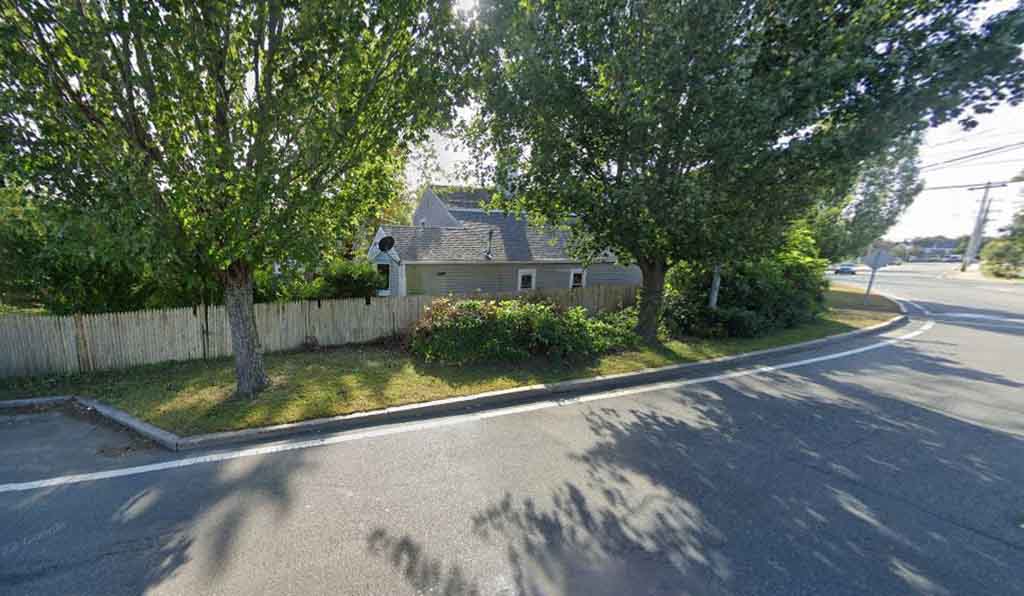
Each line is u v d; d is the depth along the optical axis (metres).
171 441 4.13
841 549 2.73
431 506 3.16
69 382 6.00
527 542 2.76
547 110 6.90
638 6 6.38
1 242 6.06
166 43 4.02
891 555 2.68
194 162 4.44
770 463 3.89
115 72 4.14
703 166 7.04
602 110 6.90
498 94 6.63
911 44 5.27
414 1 4.59
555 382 6.04
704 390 6.09
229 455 3.97
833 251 19.91
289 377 6.23
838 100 5.94
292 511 3.08
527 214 9.78
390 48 5.02
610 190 7.18
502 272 17.12
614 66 6.51
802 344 8.98
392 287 16.22
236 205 4.35
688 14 5.86
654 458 3.96
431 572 2.48
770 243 7.39
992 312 15.36
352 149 4.98
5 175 3.98
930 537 2.86
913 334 10.88
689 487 3.46
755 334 9.74
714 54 6.02
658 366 6.98
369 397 5.33
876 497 3.35
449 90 5.32
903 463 3.93
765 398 5.75
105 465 3.78
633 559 2.61
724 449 4.18
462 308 7.45
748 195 6.77
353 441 4.29
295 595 2.29
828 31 5.67
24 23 3.83
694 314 9.70
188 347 7.20
